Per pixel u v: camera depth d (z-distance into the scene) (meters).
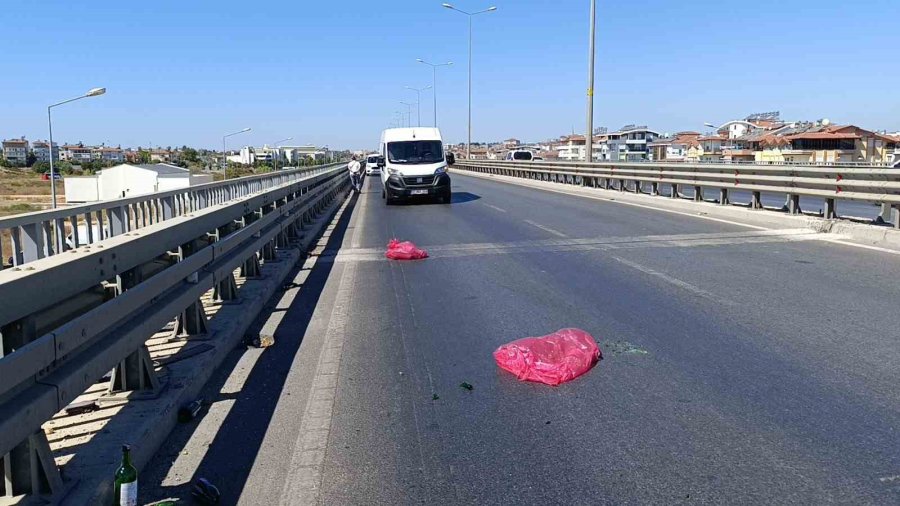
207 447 4.35
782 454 4.00
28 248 5.73
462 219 18.06
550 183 31.03
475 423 4.61
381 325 7.23
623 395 5.00
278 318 7.67
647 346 6.12
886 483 3.64
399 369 5.77
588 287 8.68
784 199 21.48
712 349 5.99
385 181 25.45
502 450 4.20
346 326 7.24
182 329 6.19
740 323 6.76
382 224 17.84
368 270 10.66
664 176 20.23
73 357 3.62
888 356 5.65
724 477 3.76
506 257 11.30
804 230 13.24
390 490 3.76
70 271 3.59
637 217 16.52
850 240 11.90
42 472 3.29
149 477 3.95
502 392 5.16
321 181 20.69
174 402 4.68
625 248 11.72
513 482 3.80
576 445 4.23
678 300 7.80
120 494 3.39
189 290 5.65
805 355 5.74
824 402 4.75
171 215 10.20
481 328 6.94
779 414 4.57
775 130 79.69
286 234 12.15
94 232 8.57
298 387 5.40
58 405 3.34
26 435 3.05
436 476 3.90
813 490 3.59
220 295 7.58
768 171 15.02
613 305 7.67
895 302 7.44
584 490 3.69
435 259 11.45
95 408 4.52
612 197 22.84
